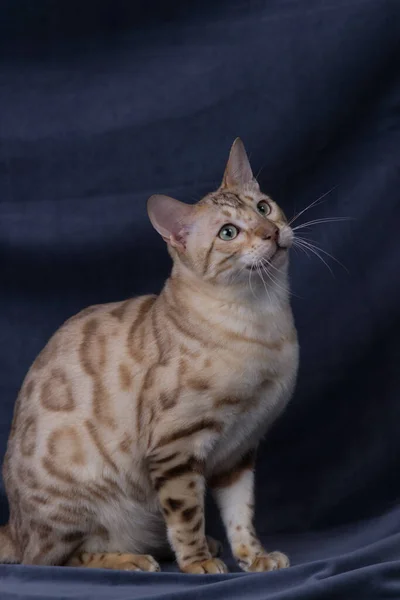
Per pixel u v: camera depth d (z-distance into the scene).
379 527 3.74
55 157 4.06
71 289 4.12
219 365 3.11
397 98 3.89
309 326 4.05
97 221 4.08
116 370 3.29
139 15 3.97
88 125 4.04
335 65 3.91
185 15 3.96
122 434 3.27
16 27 4.00
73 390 3.33
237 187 3.42
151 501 3.37
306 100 3.95
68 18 3.99
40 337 4.14
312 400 4.05
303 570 2.90
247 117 3.99
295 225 4.02
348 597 2.74
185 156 4.04
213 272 3.18
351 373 4.04
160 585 2.99
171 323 3.21
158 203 3.26
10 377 4.15
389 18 3.85
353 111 3.93
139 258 4.11
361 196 3.97
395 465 4.02
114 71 4.02
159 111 4.02
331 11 3.88
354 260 4.00
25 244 4.09
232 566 3.40
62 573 3.04
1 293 4.11
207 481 3.43
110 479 3.29
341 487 4.06
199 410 3.14
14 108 4.04
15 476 3.36
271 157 4.00
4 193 4.08
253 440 3.39
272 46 3.94
